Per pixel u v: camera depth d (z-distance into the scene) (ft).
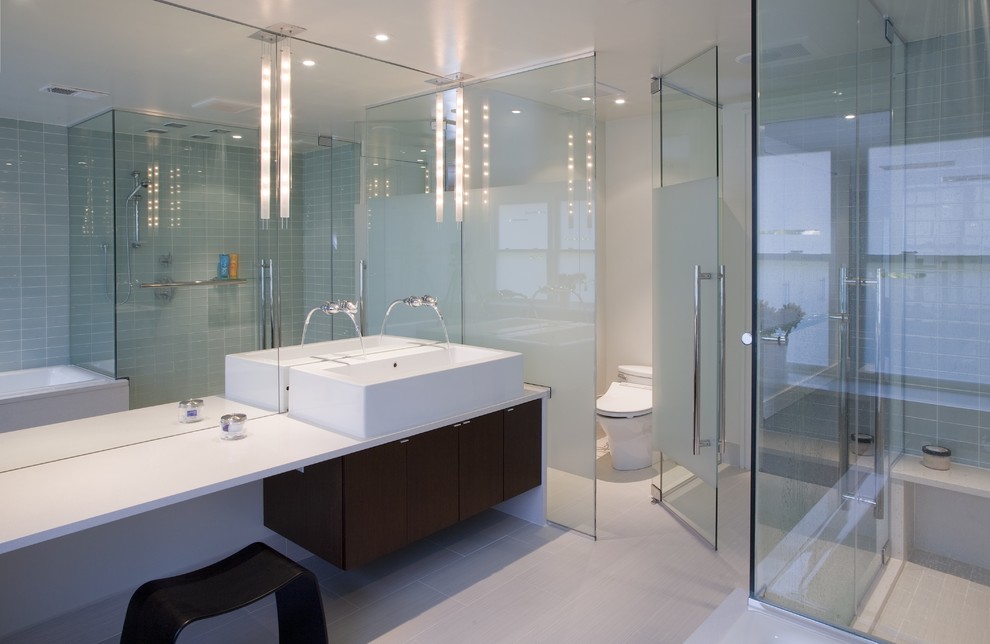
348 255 10.83
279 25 9.16
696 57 10.94
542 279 11.68
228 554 9.66
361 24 9.19
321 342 10.53
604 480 14.11
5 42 7.07
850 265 6.72
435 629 8.26
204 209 8.86
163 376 8.53
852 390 6.69
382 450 8.82
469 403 10.26
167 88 8.42
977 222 5.87
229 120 9.11
